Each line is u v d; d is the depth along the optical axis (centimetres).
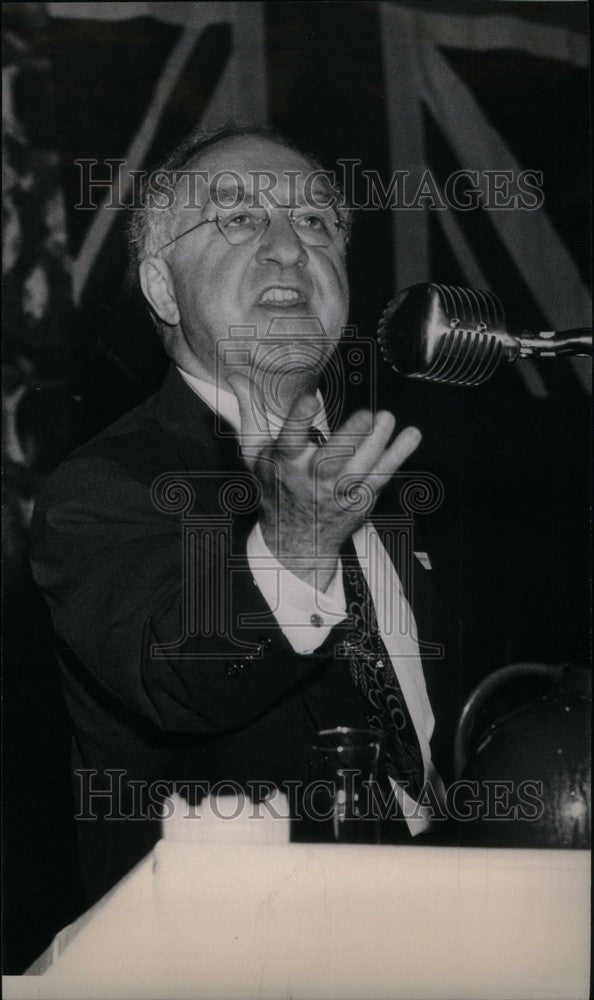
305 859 112
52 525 113
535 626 124
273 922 105
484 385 123
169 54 125
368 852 114
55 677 124
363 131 125
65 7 125
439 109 126
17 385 126
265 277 120
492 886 107
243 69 126
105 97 125
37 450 126
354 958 104
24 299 125
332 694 117
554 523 124
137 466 115
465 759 120
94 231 125
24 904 119
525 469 124
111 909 108
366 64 126
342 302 122
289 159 123
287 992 101
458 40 127
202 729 100
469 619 123
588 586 124
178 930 106
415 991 99
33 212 125
